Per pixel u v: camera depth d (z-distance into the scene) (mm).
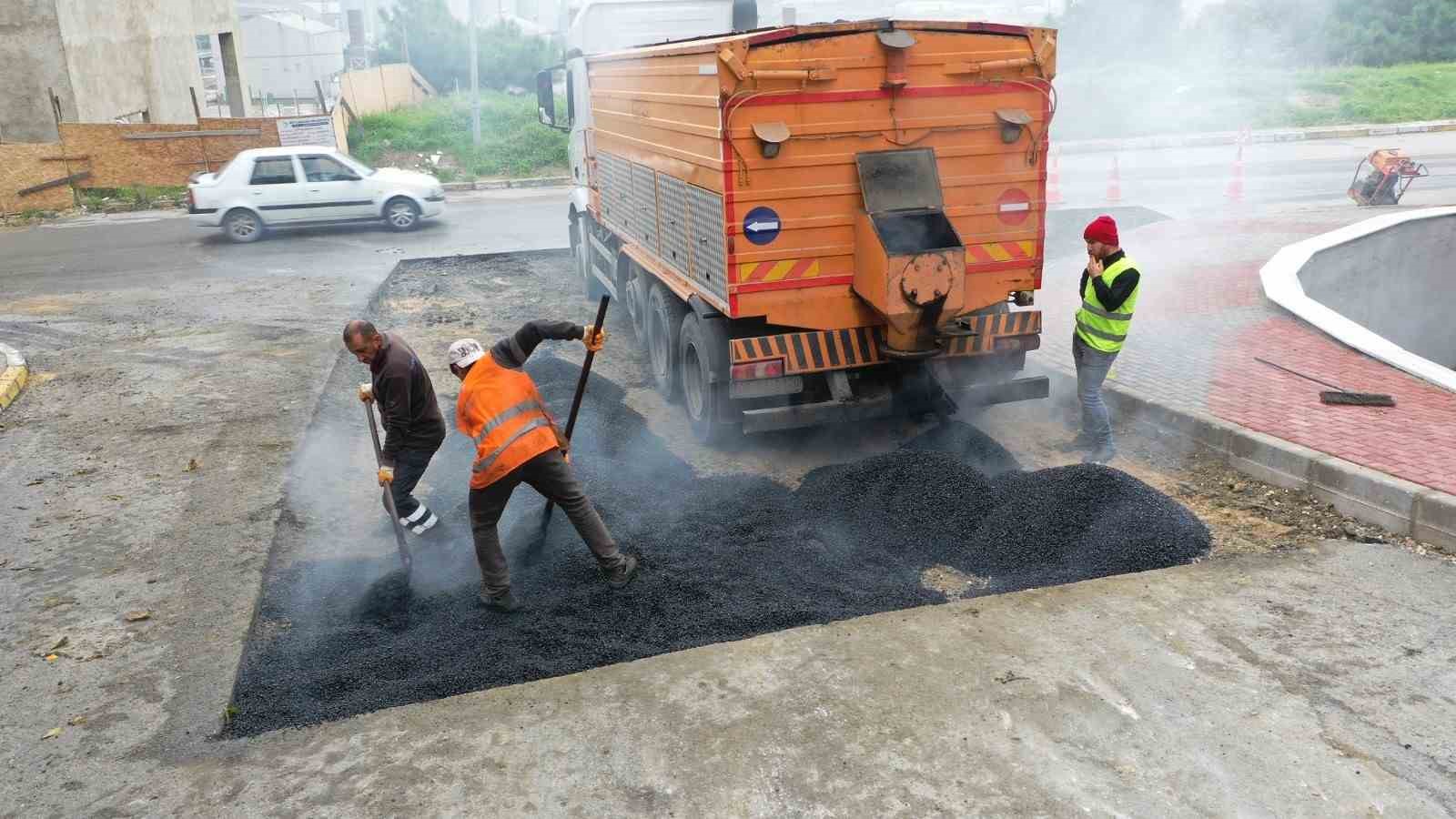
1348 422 6754
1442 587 4941
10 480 6770
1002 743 3840
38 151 21234
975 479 6227
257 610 5078
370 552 6039
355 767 3830
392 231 18297
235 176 17281
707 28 11633
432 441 5930
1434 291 13445
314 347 10141
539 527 6184
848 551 5777
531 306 12391
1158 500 5809
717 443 7594
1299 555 5352
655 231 8359
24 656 4633
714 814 3510
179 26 27297
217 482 6641
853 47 6219
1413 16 35875
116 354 10031
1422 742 3771
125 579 5352
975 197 6684
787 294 6586
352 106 29703
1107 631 4629
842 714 4051
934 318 6406
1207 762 3701
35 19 20875
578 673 4449
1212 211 17109
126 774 3822
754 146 6242
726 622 4934
